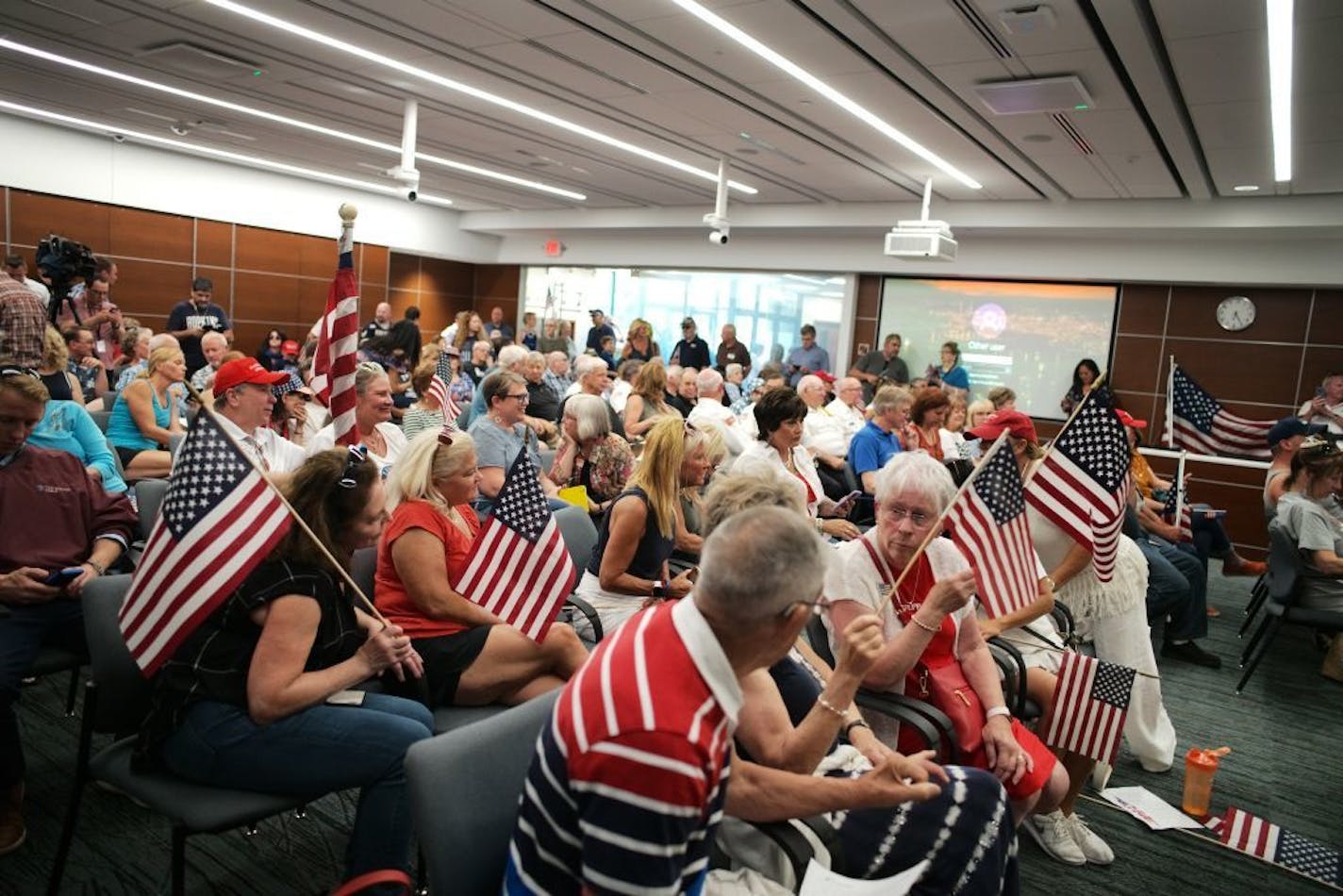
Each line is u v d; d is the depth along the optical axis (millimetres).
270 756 1839
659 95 6328
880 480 2295
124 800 2574
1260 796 3176
